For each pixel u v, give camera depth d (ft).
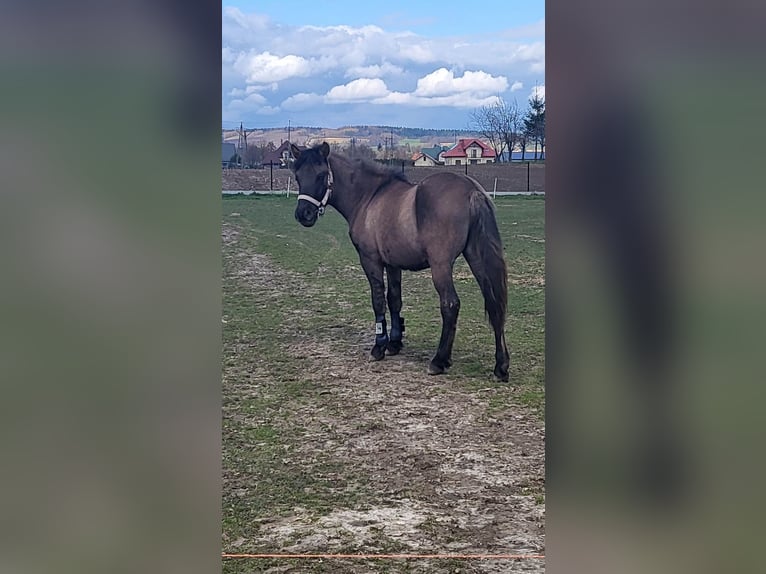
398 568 12.56
